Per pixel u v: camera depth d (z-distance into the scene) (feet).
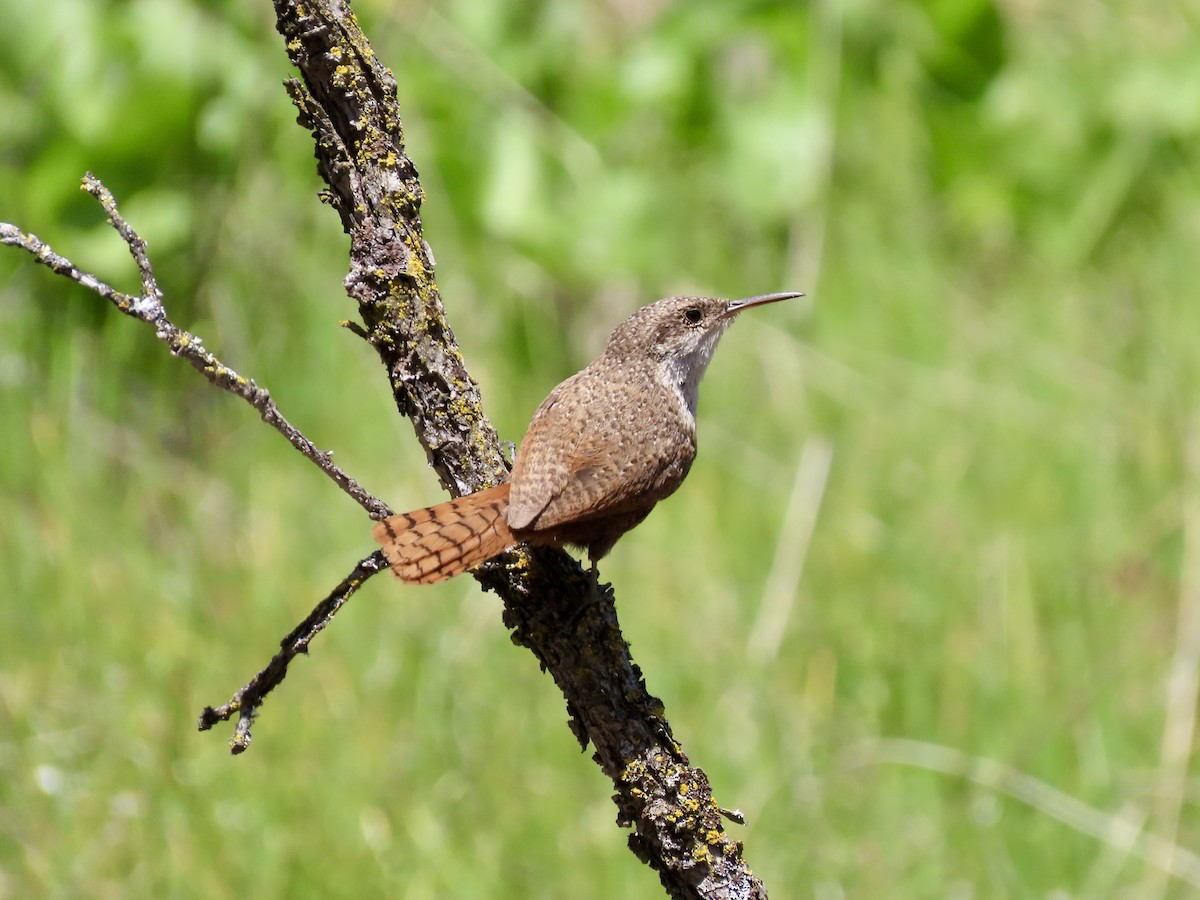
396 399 19.52
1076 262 46.50
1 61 43.29
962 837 31.01
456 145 44.52
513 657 34.14
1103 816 31.09
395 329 18.94
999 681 33.86
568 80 47.19
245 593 35.29
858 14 47.85
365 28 45.16
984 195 47.78
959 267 46.42
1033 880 30.40
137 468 38.63
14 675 33.01
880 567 36.37
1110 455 39.11
